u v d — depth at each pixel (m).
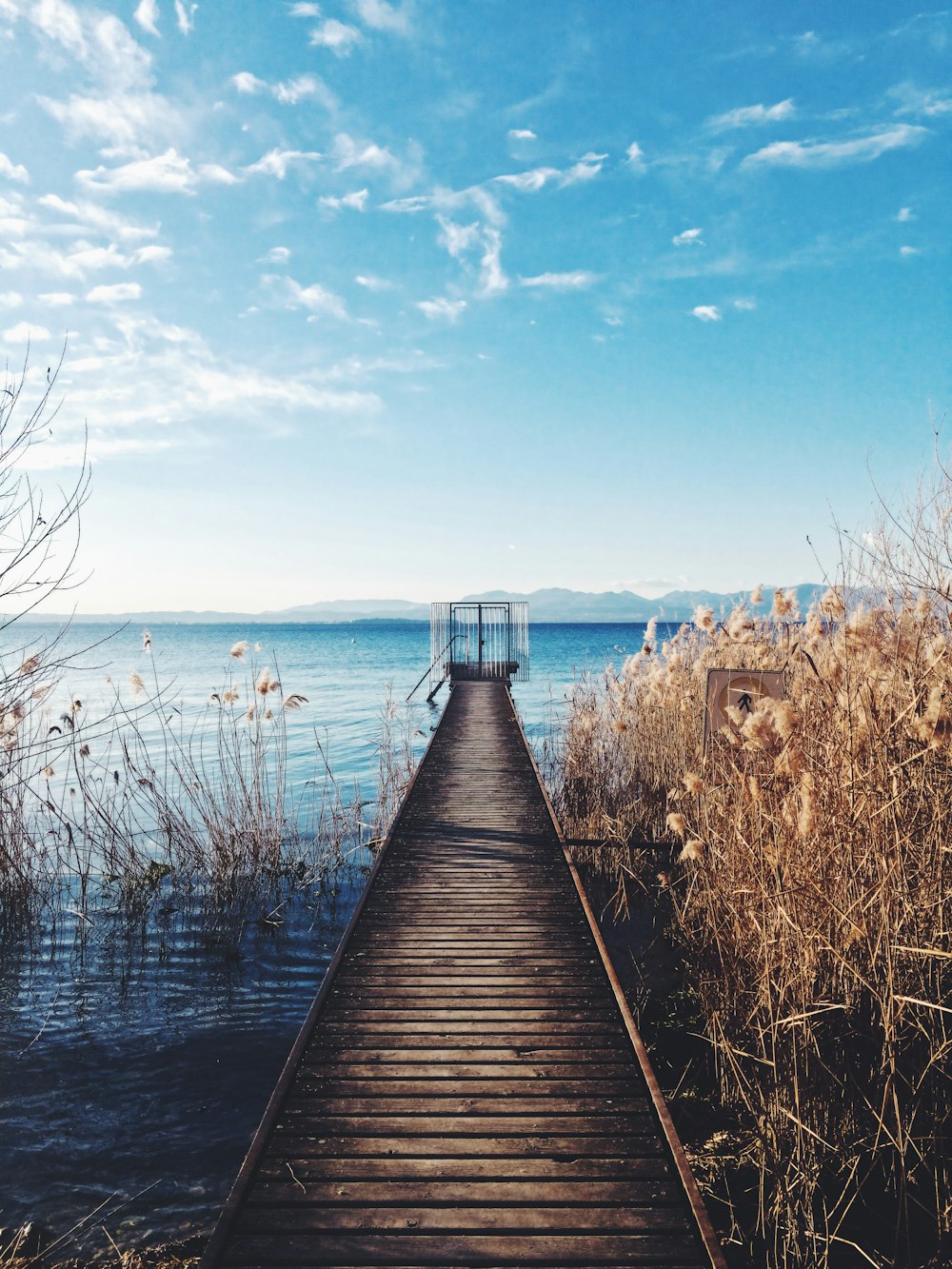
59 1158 3.76
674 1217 2.63
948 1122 3.35
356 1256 2.44
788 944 3.80
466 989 4.25
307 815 10.17
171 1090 4.33
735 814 4.69
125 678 31.78
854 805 3.84
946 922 3.63
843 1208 3.20
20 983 5.65
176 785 11.52
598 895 7.02
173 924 6.72
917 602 4.21
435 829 7.21
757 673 5.46
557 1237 2.53
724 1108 3.97
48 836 8.57
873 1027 3.46
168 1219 3.35
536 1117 3.15
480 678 20.45
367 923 5.14
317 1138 3.01
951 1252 2.97
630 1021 3.82
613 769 9.45
